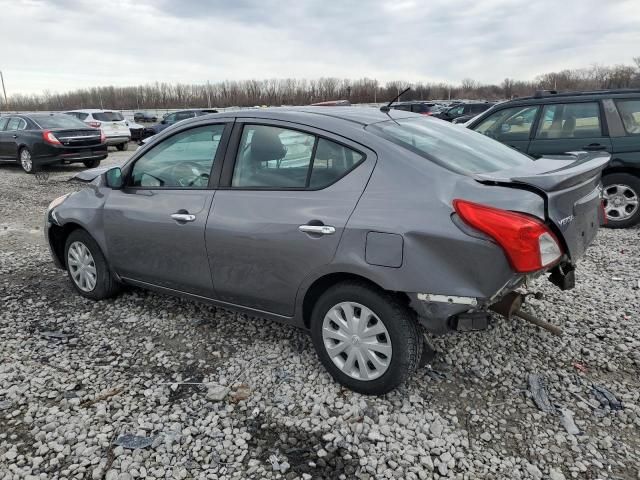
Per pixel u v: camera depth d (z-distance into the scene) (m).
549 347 3.56
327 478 2.44
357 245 2.78
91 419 2.86
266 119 3.31
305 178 3.09
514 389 3.10
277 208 3.11
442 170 2.76
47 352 3.60
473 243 2.53
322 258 2.91
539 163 3.42
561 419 2.81
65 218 4.38
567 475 2.44
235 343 3.70
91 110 20.52
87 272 4.42
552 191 2.59
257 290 3.29
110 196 4.11
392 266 2.68
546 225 2.57
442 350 3.52
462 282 2.59
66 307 4.38
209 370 3.36
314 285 3.10
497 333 3.75
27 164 13.61
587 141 6.48
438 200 2.64
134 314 4.20
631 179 6.44
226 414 2.90
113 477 2.43
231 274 3.38
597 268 5.15
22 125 13.84
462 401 2.98
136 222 3.83
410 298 2.69
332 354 3.08
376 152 2.88
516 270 2.49
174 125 3.83
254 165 3.31
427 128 3.42
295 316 3.21
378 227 2.71
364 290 2.85
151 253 3.82
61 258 4.79
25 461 2.55
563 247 2.72
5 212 8.53
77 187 11.27
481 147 3.39
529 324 3.88
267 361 3.44
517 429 2.75
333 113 3.29
